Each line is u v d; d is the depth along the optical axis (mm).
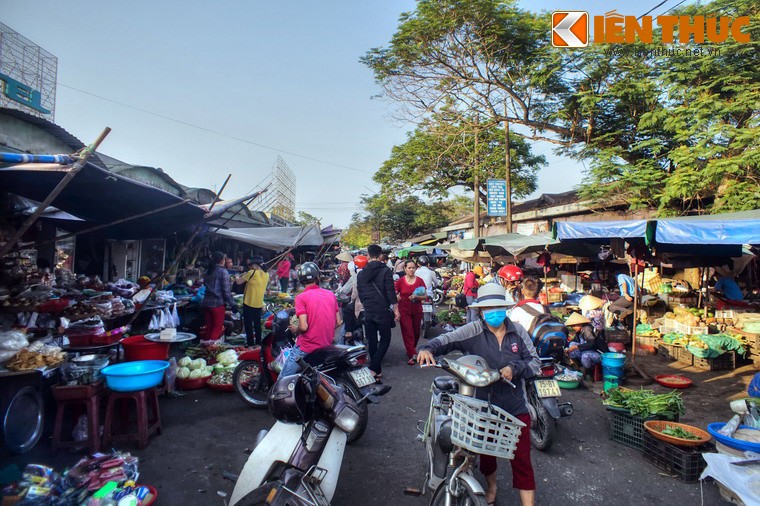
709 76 11648
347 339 8094
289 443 3064
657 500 3867
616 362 6824
